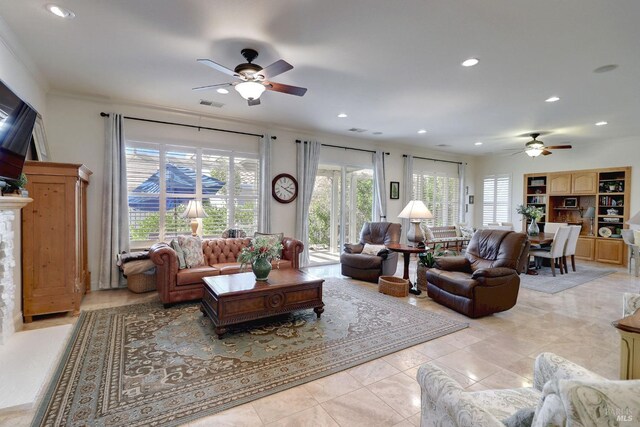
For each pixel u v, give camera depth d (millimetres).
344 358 2598
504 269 3646
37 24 2621
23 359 2471
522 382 2285
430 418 1263
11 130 2553
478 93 4133
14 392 2037
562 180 7691
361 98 4379
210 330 3121
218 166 5457
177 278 3799
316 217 6871
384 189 7359
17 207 2816
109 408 1946
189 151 5203
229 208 5547
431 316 3576
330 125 5902
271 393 2127
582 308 3951
